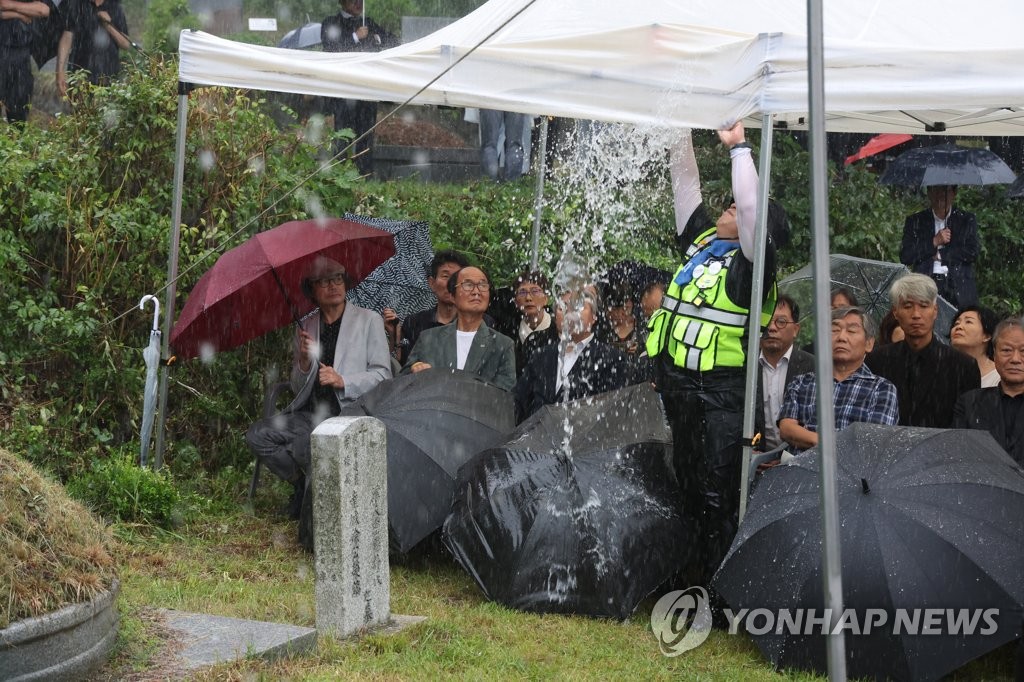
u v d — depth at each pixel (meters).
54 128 9.32
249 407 8.68
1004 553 4.96
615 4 6.65
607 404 6.30
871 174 13.15
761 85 5.53
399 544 6.26
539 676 4.96
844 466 5.34
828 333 3.26
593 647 5.34
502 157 12.54
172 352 7.28
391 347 8.34
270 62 6.98
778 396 6.68
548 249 11.09
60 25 11.25
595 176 11.41
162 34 12.75
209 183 8.94
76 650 4.36
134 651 4.77
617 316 7.52
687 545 5.89
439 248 10.81
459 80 6.52
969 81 5.29
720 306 5.82
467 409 6.64
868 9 6.35
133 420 8.08
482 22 6.96
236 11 14.53
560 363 6.94
